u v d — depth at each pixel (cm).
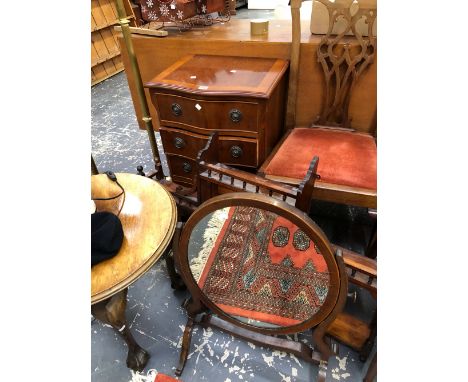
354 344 121
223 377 122
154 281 158
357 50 148
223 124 138
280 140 165
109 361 128
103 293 86
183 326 139
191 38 167
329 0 152
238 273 106
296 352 111
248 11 579
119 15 127
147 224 104
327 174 132
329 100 162
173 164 164
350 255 104
